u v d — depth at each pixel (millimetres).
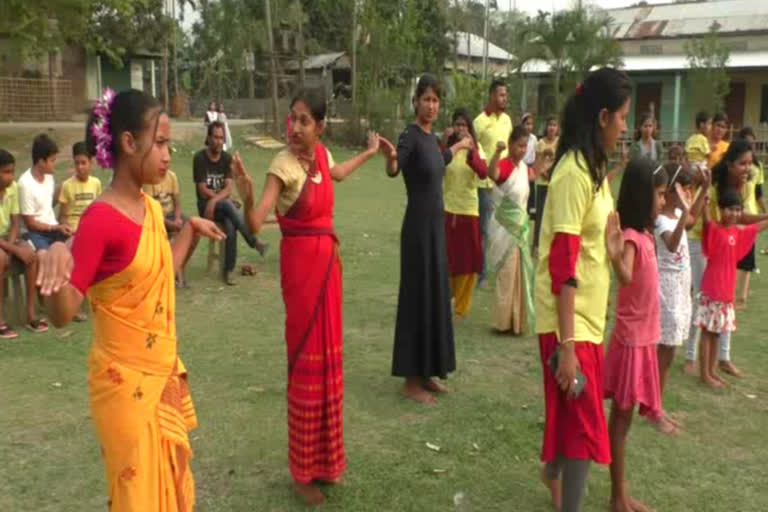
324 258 3850
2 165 6680
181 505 2766
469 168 6895
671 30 31375
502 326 6859
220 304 7824
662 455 4504
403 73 30578
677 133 28125
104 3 21594
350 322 7191
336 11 32375
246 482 4105
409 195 5254
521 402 5293
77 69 31766
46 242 7160
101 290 2609
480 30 48062
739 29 30328
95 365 2658
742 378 5809
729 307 5543
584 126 3311
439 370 5320
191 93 48781
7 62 26344
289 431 3965
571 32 25703
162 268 2703
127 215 2619
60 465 4250
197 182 8719
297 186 3781
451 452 4480
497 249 6805
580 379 3289
